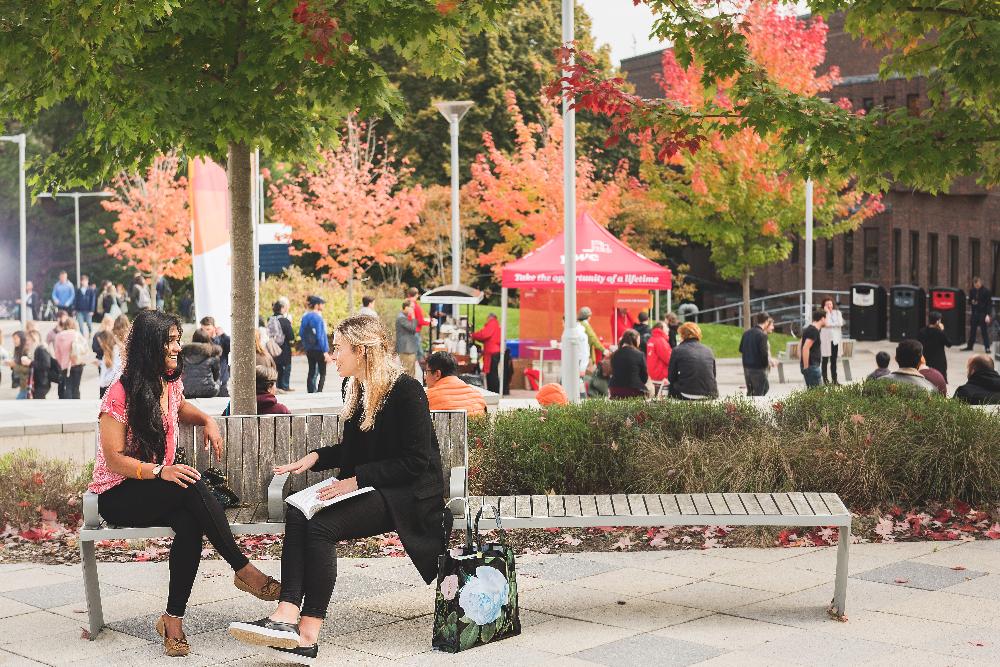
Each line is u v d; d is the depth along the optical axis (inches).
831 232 2005.4
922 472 510.0
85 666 324.5
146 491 342.3
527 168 1998.0
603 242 1274.6
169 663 326.3
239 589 367.9
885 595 385.1
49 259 3122.5
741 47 558.6
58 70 513.3
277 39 524.7
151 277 2378.2
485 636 336.2
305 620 327.0
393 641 343.0
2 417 719.7
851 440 512.4
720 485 499.5
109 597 395.9
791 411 560.4
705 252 2977.4
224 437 386.6
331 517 335.3
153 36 539.2
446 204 2247.8
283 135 551.2
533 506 367.6
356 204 2005.4
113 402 344.2
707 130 574.9
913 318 1984.5
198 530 341.7
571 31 800.9
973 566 422.9
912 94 2288.4
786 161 585.6
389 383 349.1
